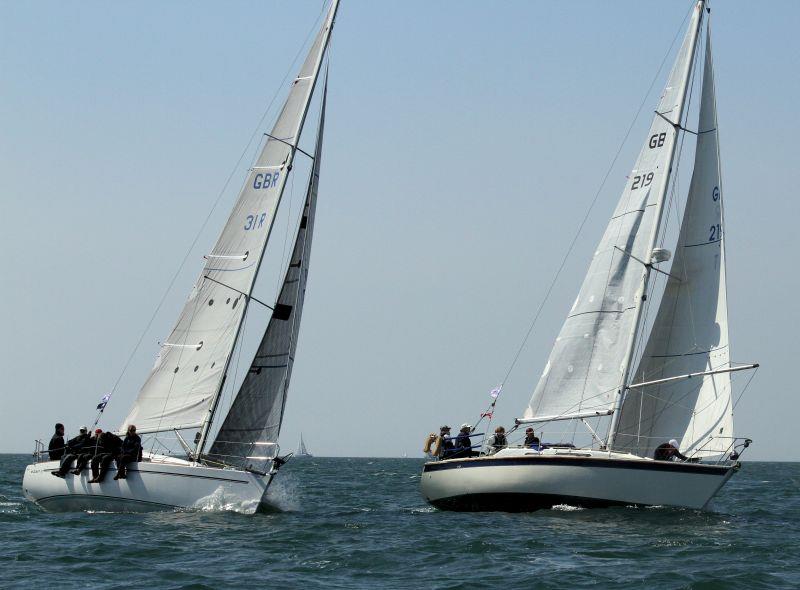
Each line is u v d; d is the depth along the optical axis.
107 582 37.38
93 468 54.62
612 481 56.56
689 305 62.31
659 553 45.69
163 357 58.31
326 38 59.94
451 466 61.16
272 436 56.22
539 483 57.47
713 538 50.34
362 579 38.97
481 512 60.75
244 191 59.00
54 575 38.59
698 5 63.97
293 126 59.00
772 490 110.12
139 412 57.78
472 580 38.81
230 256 58.38
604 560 43.78
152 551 43.72
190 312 58.44
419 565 42.09
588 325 62.62
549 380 63.03
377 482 123.12
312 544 46.84
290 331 57.44
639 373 62.81
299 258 58.38
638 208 62.84
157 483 54.00
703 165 63.41
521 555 44.72
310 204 59.00
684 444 60.56
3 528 49.94
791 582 39.22
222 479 54.41
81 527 50.16
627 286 62.22
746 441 58.44
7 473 133.88
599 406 61.31
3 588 36.19
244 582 37.66
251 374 57.25
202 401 56.72
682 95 62.97
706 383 60.59
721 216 62.19
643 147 64.00
